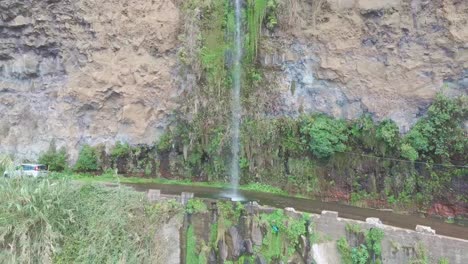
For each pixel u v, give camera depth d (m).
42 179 19.05
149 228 19.17
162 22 25.84
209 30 25.98
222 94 25.56
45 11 25.11
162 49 26.02
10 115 26.05
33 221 16.84
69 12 25.28
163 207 19.77
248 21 25.22
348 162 23.23
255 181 25.03
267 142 24.88
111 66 25.84
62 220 17.56
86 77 25.86
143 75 25.94
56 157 25.33
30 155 25.75
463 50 21.48
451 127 21.20
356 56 23.62
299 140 24.20
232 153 25.33
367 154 22.95
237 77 25.72
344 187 23.27
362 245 18.53
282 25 24.72
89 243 17.66
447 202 21.19
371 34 23.28
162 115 26.12
